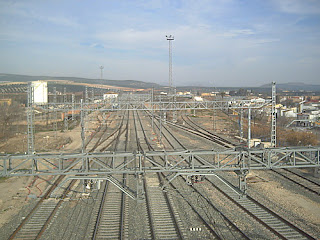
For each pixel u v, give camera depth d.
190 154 15.27
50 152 35.41
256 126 54.47
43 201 18.61
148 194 19.77
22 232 14.44
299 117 62.50
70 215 16.42
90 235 14.07
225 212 16.73
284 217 16.14
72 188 21.38
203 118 79.94
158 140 43.91
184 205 17.72
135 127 60.19
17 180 23.50
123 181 22.97
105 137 47.94
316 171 24.06
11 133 49.00
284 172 25.33
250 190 20.64
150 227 14.84
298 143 38.69
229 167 15.64
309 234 14.16
